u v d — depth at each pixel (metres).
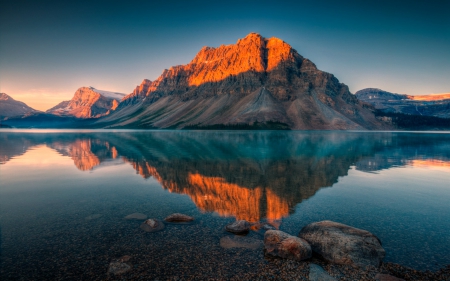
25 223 18.27
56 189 28.09
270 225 17.48
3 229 17.19
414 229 17.20
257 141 107.75
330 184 30.27
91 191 27.22
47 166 43.44
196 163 46.59
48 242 15.27
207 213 20.25
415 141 109.88
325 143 96.62
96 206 22.16
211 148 76.50
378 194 25.88
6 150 69.00
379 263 12.88
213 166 43.25
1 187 29.00
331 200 23.73
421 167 42.50
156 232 16.55
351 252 13.07
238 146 83.75
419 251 14.21
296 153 62.94
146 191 27.17
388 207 21.73
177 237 15.81
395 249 14.41
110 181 32.09
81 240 15.52
